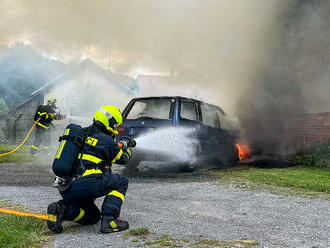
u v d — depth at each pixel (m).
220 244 2.86
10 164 8.52
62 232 3.17
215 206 4.32
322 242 2.97
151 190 5.35
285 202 4.56
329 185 5.54
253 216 3.85
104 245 2.82
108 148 3.18
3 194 4.83
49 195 4.82
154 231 3.22
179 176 6.78
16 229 3.01
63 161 3.04
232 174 6.95
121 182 3.28
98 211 3.38
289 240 3.01
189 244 2.85
